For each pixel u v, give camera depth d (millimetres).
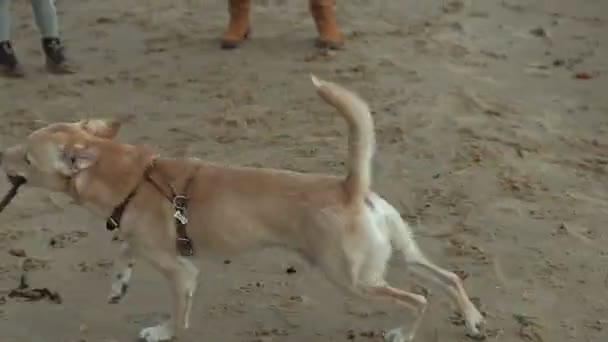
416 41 13086
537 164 9188
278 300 6926
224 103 10859
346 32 13461
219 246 6113
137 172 6172
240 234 6023
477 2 15039
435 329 6578
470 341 6441
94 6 14898
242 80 11594
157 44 13055
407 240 6191
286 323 6664
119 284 6703
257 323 6664
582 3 15031
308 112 10547
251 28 13648
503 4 14930
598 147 9648
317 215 5844
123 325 6621
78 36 13430
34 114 10570
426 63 12195
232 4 12758
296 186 5957
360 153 5809
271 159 9328
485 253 7555
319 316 6746
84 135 6328
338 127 10117
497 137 9836
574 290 7059
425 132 9977
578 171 9047
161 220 6125
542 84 11539
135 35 13469
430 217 8141
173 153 9523
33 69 12047
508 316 6730
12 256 7492
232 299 6938
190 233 6113
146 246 6203
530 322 6645
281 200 5938
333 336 6520
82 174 6203
